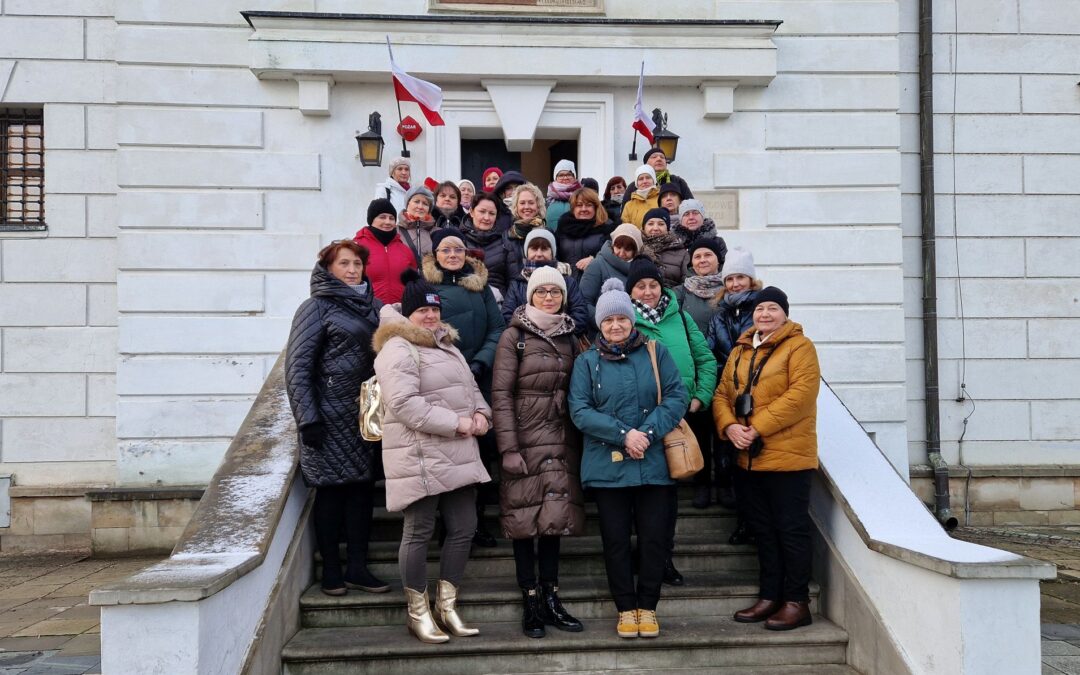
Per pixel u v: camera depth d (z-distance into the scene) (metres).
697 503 5.39
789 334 4.48
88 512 8.27
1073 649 4.84
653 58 8.33
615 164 8.61
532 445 4.22
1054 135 9.18
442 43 8.20
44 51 8.43
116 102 8.05
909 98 9.15
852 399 8.42
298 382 4.27
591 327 5.18
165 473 7.89
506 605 4.48
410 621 4.18
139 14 8.02
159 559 7.70
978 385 9.08
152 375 7.93
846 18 8.61
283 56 7.95
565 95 8.50
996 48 9.16
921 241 9.10
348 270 4.60
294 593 4.32
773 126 8.57
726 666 4.22
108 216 8.48
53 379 8.38
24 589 6.59
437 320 4.20
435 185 8.07
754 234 8.50
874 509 4.39
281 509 4.21
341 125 8.30
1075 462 9.04
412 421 3.89
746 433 4.34
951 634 3.49
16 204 8.71
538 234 5.43
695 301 5.49
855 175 8.57
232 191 8.11
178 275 8.02
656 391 4.22
